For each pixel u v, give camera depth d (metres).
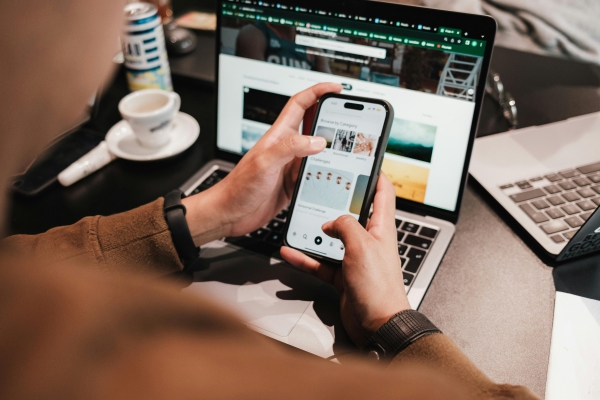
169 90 0.97
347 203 0.60
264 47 0.72
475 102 0.62
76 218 0.73
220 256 0.64
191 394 0.16
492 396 0.38
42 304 0.16
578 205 0.68
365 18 0.65
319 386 0.17
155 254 0.57
